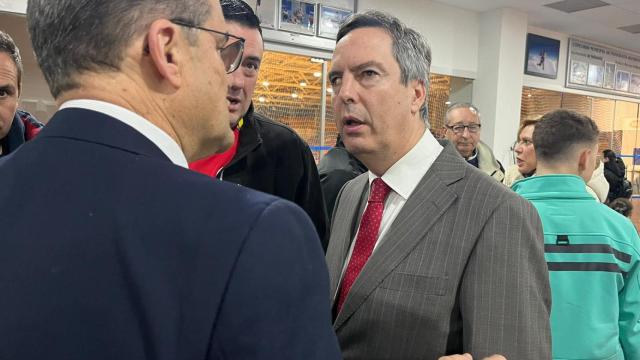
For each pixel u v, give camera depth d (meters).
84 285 0.38
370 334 0.85
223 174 1.41
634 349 1.29
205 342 0.37
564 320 1.26
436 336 0.81
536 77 6.35
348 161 1.93
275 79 4.39
